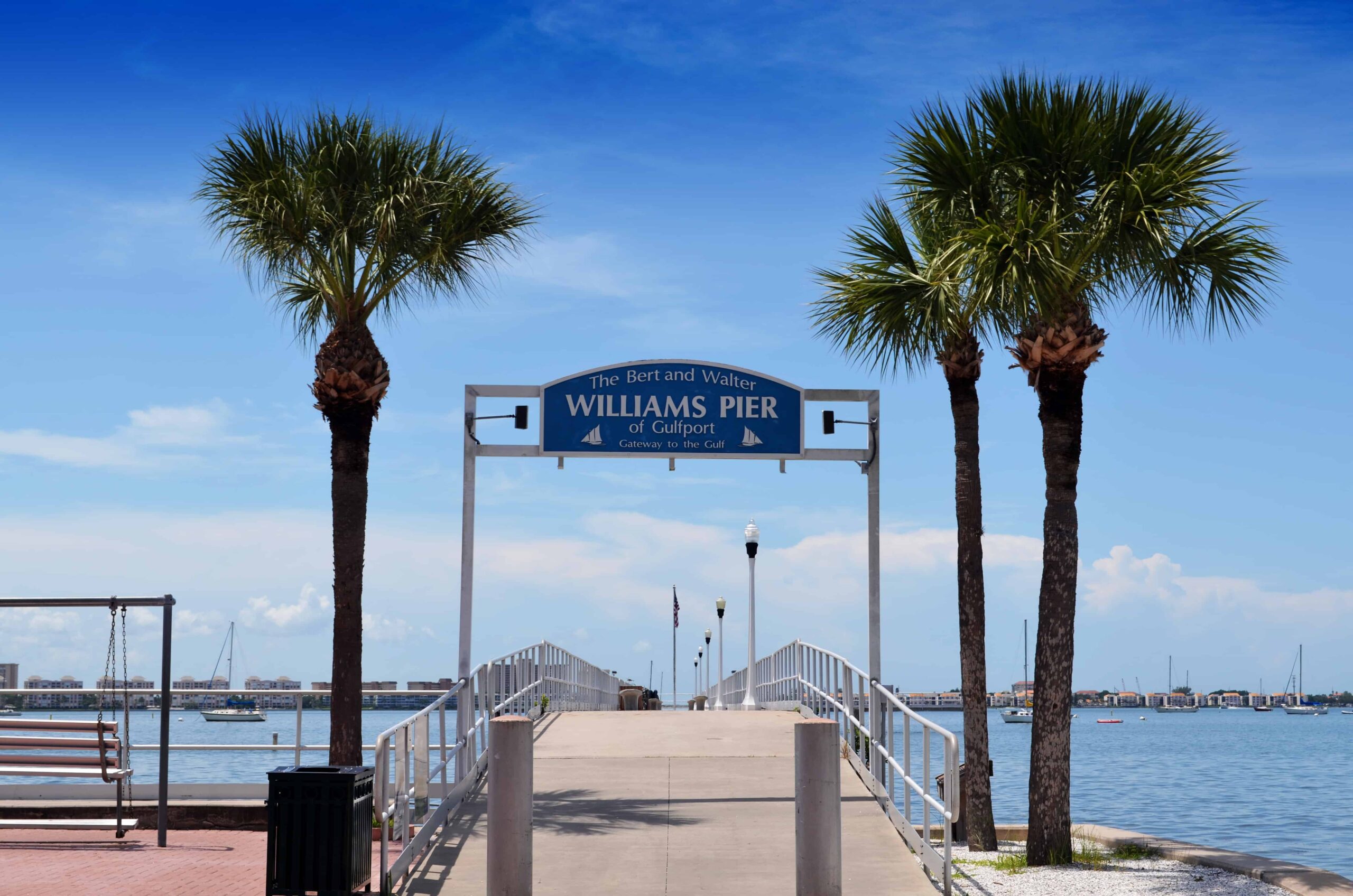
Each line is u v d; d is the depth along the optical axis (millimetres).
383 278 15438
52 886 10039
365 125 15250
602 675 34219
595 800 13422
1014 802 40594
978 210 13305
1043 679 12797
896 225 15422
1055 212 12492
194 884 10156
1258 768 69125
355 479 14852
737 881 10484
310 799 9211
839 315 15109
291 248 15141
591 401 16297
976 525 15406
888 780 13602
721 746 17062
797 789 9383
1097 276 13008
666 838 11805
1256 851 28812
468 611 15625
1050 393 12953
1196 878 11539
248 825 13656
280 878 9156
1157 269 12898
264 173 14891
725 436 16344
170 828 13656
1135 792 49406
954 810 10297
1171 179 12242
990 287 12359
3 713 13977
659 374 16406
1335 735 134625
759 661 29938
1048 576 12883
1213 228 12883
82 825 12430
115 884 10148
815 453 16516
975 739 14852
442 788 12992
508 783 9281
